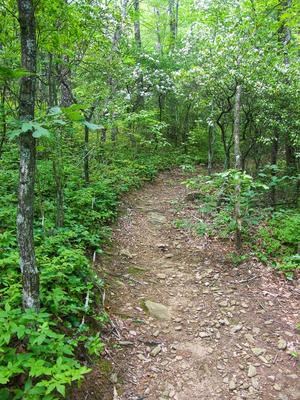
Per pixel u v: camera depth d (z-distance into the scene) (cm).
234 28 757
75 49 633
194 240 674
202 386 331
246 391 326
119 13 747
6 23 423
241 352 377
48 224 521
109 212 726
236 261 564
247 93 849
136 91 1288
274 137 955
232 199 622
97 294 436
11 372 213
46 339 266
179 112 1664
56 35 486
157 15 2042
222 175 552
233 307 458
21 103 250
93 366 322
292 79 862
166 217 824
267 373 347
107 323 396
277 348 382
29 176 254
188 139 1616
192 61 1231
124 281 512
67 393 273
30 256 265
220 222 677
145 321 422
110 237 652
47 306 344
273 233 638
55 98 592
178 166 1407
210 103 987
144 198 975
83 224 621
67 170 732
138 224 766
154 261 600
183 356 369
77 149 879
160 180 1202
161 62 1434
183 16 1931
